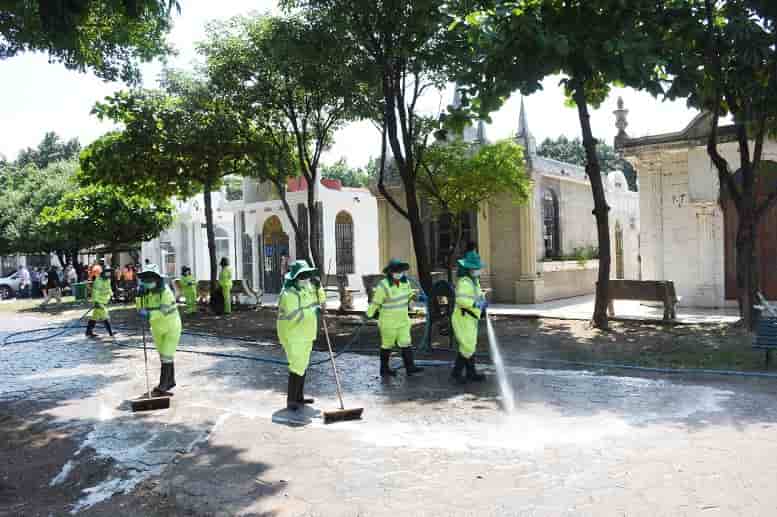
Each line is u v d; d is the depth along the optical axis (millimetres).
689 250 15938
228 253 31594
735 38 9344
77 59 9969
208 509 4531
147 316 8219
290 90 15383
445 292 11852
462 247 19938
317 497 4645
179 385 8953
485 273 19344
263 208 27641
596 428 6129
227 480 5078
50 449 6137
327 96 14117
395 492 4680
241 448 5871
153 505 4672
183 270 19328
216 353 11703
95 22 9906
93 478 5309
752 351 9570
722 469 4902
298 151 17859
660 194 16266
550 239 20875
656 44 9047
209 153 16828
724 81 10320
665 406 6895
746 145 11172
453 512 4289
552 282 20109
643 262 16531
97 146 17688
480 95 9359
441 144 15758
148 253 32219
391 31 11625
